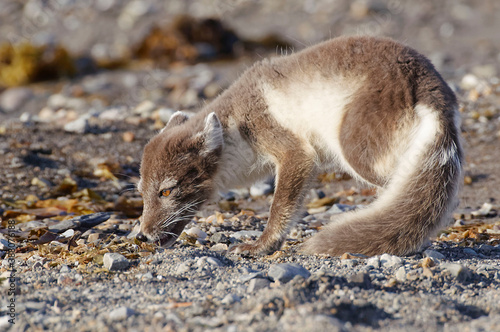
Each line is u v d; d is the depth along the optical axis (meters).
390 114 9.40
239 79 11.37
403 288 7.55
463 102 20.16
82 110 24.88
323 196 14.64
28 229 11.55
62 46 32.12
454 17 37.47
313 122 10.08
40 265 9.01
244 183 11.08
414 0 39.78
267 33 35.12
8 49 31.41
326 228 9.94
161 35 33.00
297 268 7.90
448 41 33.12
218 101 11.12
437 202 9.28
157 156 10.15
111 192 14.76
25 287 7.79
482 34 34.16
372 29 35.25
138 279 8.21
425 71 9.64
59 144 17.31
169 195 10.16
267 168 10.85
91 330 6.20
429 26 36.12
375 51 9.86
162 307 6.83
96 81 29.53
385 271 8.34
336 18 37.75
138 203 13.70
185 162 10.12
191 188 10.24
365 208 9.91
